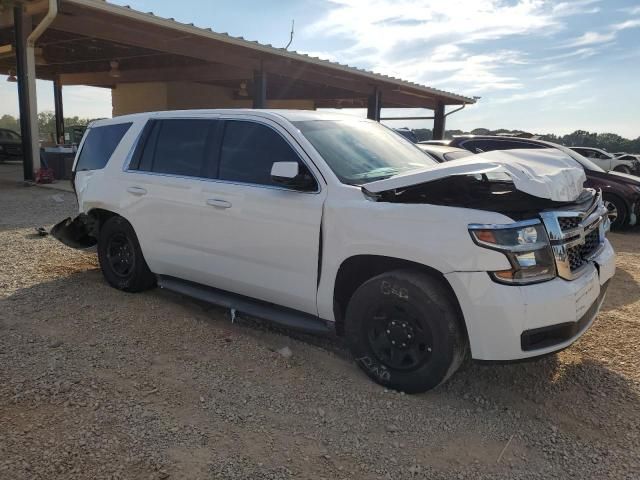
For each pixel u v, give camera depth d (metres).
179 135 5.12
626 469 2.96
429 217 3.48
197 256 4.83
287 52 17.52
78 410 3.38
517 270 3.27
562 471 2.95
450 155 8.28
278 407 3.50
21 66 14.65
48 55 20.64
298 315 4.31
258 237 4.30
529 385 3.91
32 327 4.68
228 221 4.50
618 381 3.97
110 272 5.77
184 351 4.28
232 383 3.78
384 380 3.75
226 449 3.04
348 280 4.01
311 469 2.90
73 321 4.85
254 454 3.01
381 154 4.56
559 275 3.43
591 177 10.68
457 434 3.27
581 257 3.83
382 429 3.30
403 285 3.54
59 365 3.96
